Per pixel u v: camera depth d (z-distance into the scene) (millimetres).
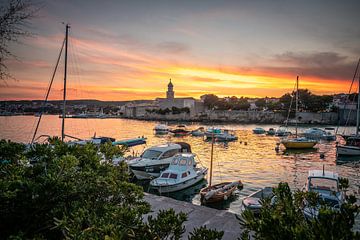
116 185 3688
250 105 174375
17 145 4215
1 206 2967
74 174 3564
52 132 68688
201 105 168750
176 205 6660
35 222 3184
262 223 2422
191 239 2816
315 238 2141
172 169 21234
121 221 2801
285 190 3273
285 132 68688
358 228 12906
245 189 21516
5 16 3842
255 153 41719
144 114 173500
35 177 3543
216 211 6301
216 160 35500
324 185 14164
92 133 71062
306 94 143125
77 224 2688
